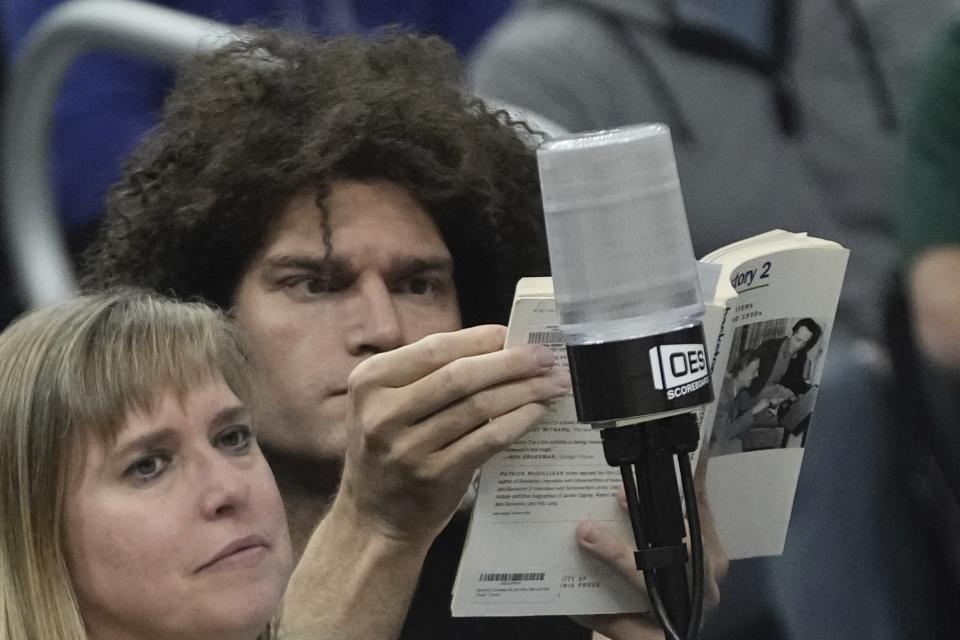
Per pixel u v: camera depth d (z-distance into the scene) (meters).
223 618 6.20
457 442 6.67
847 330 10.73
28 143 10.62
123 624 6.23
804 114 11.03
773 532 7.76
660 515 6.09
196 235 7.72
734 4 10.91
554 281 5.98
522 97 10.80
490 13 13.13
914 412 10.05
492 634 7.97
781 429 7.51
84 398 6.20
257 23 10.41
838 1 11.02
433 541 7.85
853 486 10.14
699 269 6.85
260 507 6.34
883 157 10.87
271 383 7.59
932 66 9.82
